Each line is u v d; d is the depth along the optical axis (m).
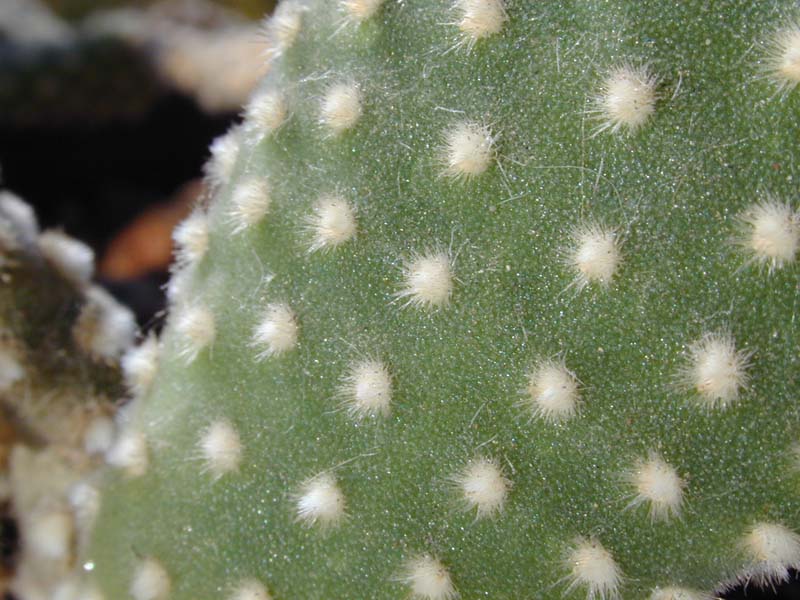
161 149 0.18
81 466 0.08
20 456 0.08
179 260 0.07
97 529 0.07
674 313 0.06
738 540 0.06
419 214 0.06
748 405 0.06
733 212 0.05
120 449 0.07
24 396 0.08
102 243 0.17
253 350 0.06
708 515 0.06
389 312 0.06
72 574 0.07
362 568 0.06
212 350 0.07
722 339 0.06
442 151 0.06
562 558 0.06
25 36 0.17
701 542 0.06
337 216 0.06
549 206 0.06
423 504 0.06
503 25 0.06
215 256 0.07
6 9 0.17
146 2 0.19
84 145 0.17
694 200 0.06
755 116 0.05
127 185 0.18
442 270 0.06
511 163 0.06
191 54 0.17
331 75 0.06
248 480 0.06
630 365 0.06
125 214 0.17
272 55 0.07
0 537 0.08
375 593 0.06
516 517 0.06
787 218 0.05
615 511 0.06
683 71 0.06
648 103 0.06
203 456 0.07
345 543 0.06
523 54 0.06
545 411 0.06
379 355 0.06
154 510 0.07
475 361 0.06
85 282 0.08
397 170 0.06
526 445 0.06
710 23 0.06
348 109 0.06
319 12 0.06
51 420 0.08
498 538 0.06
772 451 0.06
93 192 0.17
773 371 0.06
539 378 0.06
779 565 0.06
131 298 0.15
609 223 0.06
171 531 0.07
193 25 0.18
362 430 0.06
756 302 0.06
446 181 0.06
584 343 0.06
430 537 0.06
